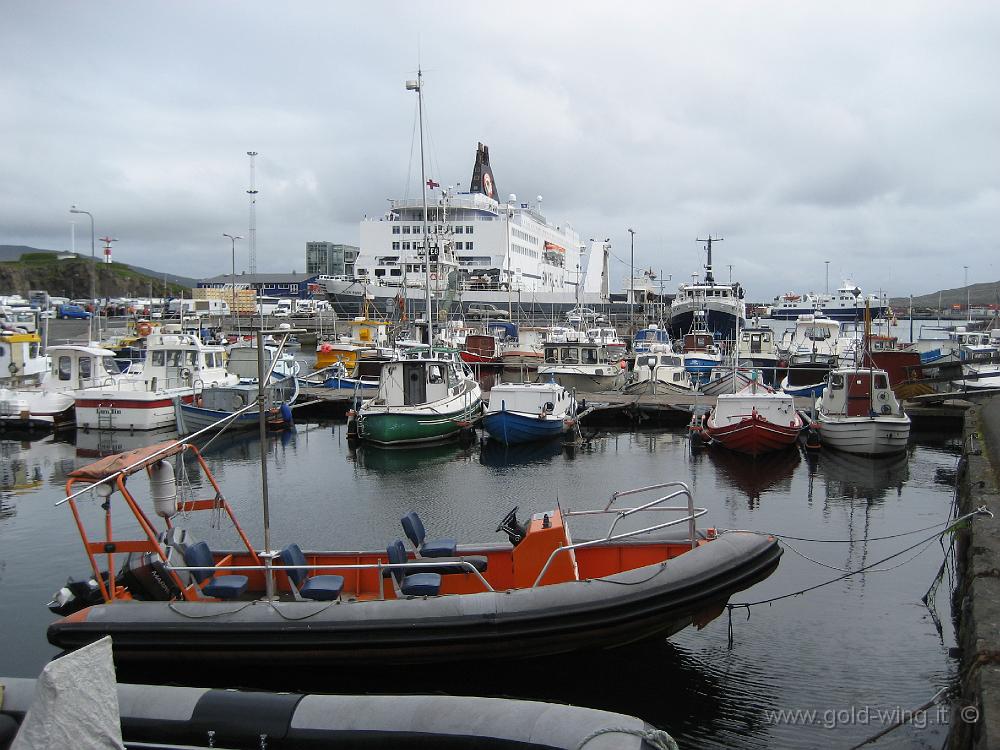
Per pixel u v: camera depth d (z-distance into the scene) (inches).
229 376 1211.9
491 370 1761.8
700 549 346.9
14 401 1010.1
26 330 1379.2
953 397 1050.7
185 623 313.9
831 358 1445.6
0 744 193.2
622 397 1258.6
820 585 456.1
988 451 613.0
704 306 2144.4
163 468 371.6
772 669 354.6
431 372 1017.5
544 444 979.3
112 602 327.3
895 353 1205.1
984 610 287.9
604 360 1465.3
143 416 1010.7
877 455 855.1
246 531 589.3
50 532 587.5
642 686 340.5
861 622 403.5
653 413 1143.6
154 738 218.4
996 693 226.1
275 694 227.3
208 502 388.2
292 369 1441.9
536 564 358.0
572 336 1674.5
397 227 2549.2
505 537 569.0
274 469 834.2
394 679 323.9
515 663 327.0
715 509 648.4
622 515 387.5
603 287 2883.9
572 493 717.9
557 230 3383.4
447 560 339.0
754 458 873.5
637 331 2204.7
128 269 5324.8
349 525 607.8
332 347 1734.7
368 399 1197.1
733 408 938.1
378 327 1898.4
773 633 391.2
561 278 3253.0
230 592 335.3
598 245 3129.9
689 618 338.6
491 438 994.7
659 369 1366.9
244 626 311.6
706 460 871.1
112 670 159.0
